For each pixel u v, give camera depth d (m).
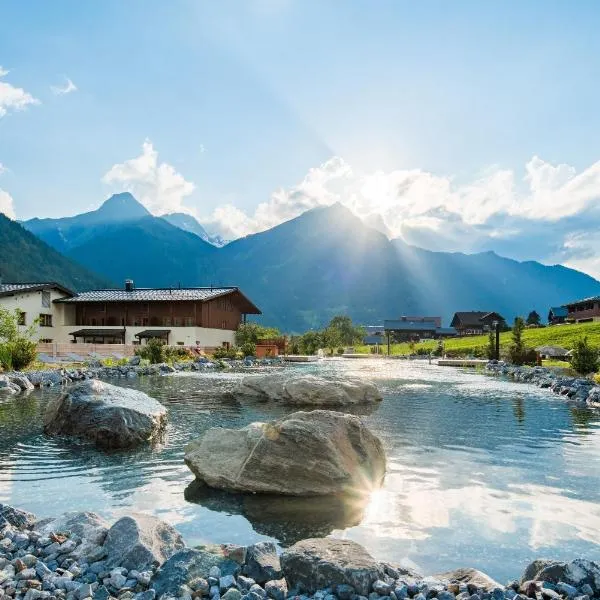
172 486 9.88
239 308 74.31
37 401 20.84
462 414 18.58
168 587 5.48
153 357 42.53
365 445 10.54
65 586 5.58
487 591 5.41
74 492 9.49
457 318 146.88
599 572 5.45
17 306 57.53
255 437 10.55
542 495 9.23
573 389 24.25
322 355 75.56
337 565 5.50
